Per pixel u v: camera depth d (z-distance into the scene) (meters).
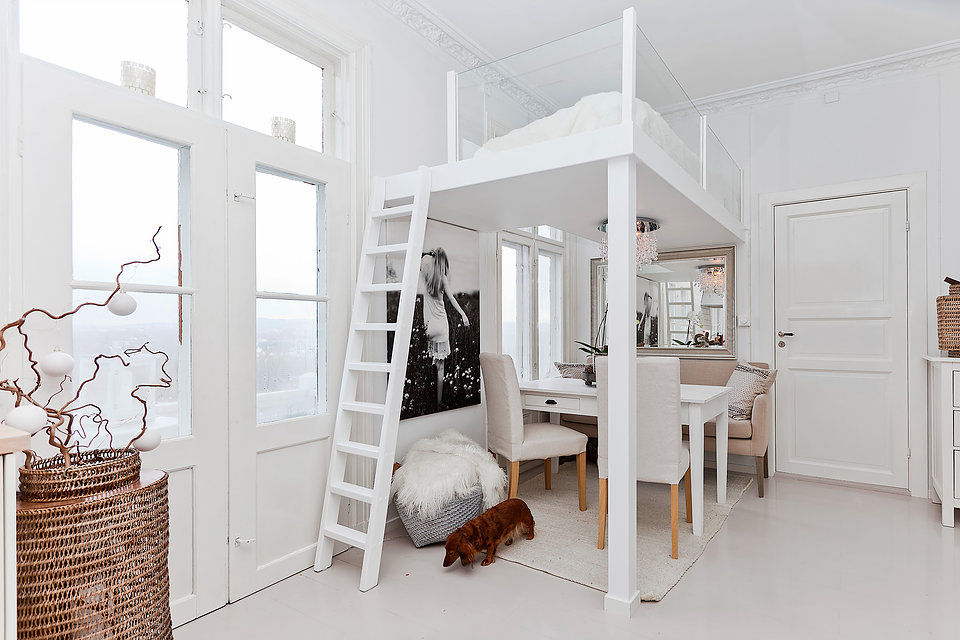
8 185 1.69
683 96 3.08
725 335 4.56
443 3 3.21
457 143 2.92
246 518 2.36
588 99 2.37
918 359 3.84
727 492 3.88
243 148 2.37
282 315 2.60
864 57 3.85
